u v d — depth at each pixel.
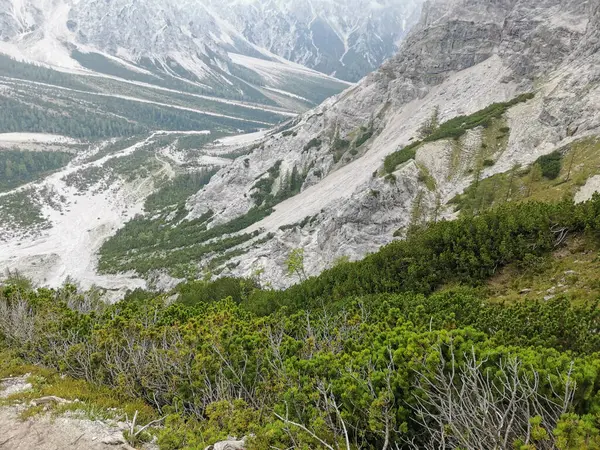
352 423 8.55
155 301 25.61
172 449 9.53
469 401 7.18
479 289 22.55
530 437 6.80
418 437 8.18
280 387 10.18
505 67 102.50
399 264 28.11
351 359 10.30
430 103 115.44
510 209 28.44
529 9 105.69
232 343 12.90
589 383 7.35
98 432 10.51
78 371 14.80
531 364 7.93
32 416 11.29
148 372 13.02
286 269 75.50
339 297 27.31
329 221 76.94
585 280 19.47
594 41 75.81
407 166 74.44
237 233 119.19
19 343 17.67
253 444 8.76
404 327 11.77
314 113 171.00
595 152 54.56
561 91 71.88
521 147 69.94
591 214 22.83
